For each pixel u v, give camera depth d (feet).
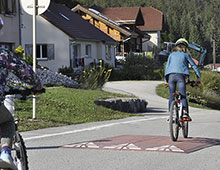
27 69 15.78
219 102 94.07
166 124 43.68
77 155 25.58
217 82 95.76
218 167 22.65
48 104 47.83
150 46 259.80
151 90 100.78
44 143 29.84
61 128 38.27
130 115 53.52
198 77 31.81
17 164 16.46
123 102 58.49
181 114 31.32
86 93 59.93
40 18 120.26
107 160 24.14
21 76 15.76
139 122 45.42
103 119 46.93
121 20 207.72
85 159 24.45
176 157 25.02
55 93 55.77
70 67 118.93
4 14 87.81
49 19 119.44
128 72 146.61
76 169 22.08
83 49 131.34
